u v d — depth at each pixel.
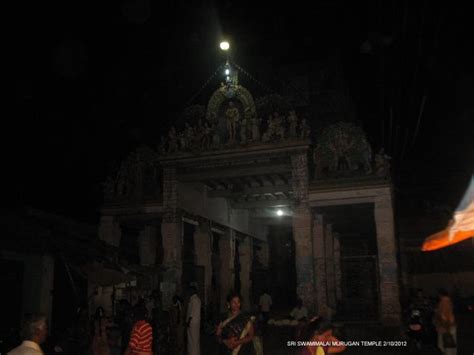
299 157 21.88
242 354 7.73
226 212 29.73
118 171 24.88
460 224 11.30
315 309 20.16
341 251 29.86
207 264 26.09
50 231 15.10
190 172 23.75
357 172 21.08
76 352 12.45
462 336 18.81
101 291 21.55
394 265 19.73
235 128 22.95
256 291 32.25
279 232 38.00
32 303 17.47
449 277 28.42
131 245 28.98
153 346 13.84
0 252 16.02
